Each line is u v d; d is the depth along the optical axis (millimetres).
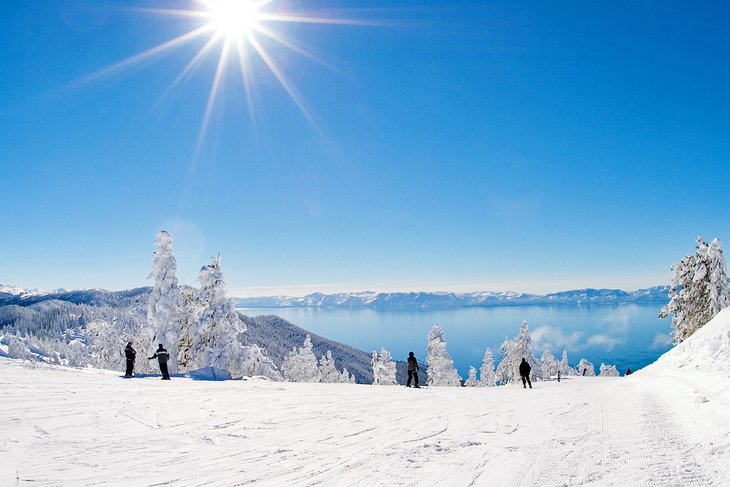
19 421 8547
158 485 5441
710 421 6418
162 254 35344
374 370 57688
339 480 5672
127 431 8273
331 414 10945
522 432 8578
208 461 6551
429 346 55375
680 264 34500
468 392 17391
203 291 37031
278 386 17125
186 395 12898
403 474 5879
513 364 52562
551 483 5125
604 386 16953
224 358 35812
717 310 31672
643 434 6969
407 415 11047
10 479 5449
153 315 34562
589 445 6809
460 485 5312
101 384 14086
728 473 4492
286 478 5766
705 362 10234
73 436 7695
